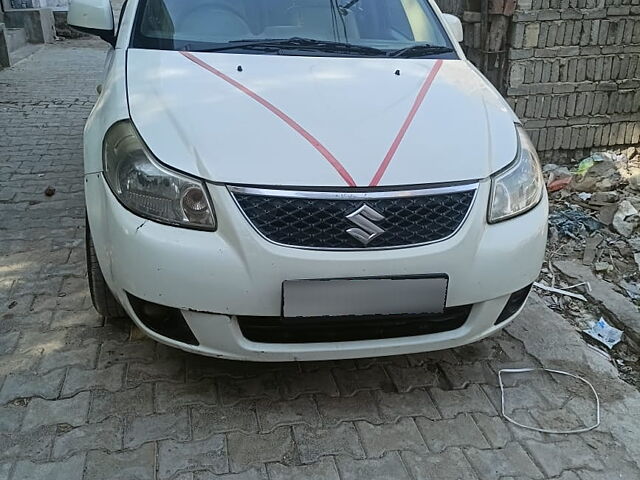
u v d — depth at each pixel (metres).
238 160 2.09
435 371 2.64
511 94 4.82
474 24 4.95
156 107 2.34
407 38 3.18
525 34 4.67
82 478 2.02
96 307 2.70
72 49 11.93
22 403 2.33
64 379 2.46
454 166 2.20
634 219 4.09
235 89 2.45
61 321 2.84
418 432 2.30
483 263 2.17
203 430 2.25
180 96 2.39
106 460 2.10
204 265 2.03
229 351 2.15
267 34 3.00
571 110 4.95
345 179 2.07
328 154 2.14
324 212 2.04
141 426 2.25
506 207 2.25
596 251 3.82
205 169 2.07
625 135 5.11
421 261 2.08
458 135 2.35
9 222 3.86
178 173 2.09
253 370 2.58
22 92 7.86
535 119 4.93
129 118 2.33
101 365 2.56
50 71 9.52
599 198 4.43
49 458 2.09
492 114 2.56
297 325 2.11
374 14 3.22
